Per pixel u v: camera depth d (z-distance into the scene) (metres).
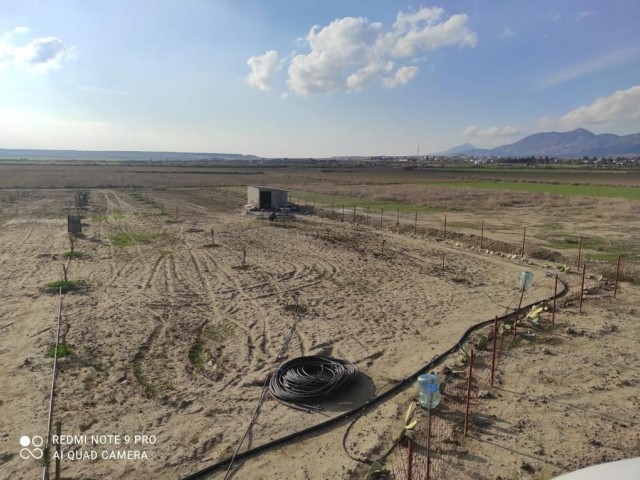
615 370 8.32
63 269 14.88
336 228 26.69
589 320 10.95
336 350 9.11
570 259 18.00
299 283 14.12
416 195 46.59
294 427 6.46
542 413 6.84
